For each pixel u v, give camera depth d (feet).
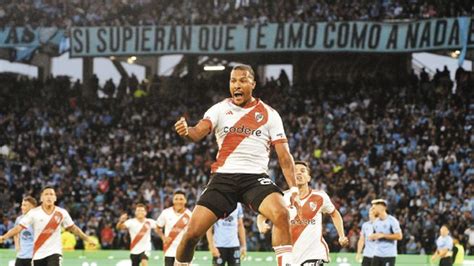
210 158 209.67
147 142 223.71
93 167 214.48
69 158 219.00
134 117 234.17
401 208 183.93
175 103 239.91
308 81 243.19
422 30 204.54
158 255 147.95
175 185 200.75
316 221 69.82
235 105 42.01
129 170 210.79
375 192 190.08
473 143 206.69
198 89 243.81
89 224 184.44
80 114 235.40
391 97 227.20
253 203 40.86
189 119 234.99
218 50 213.05
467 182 191.01
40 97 241.55
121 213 191.83
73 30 216.13
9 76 246.27
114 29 214.69
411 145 208.23
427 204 183.01
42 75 246.47
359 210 181.78
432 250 172.35
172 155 213.87
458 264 138.00
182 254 42.06
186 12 219.20
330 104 229.25
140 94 242.99
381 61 238.27
